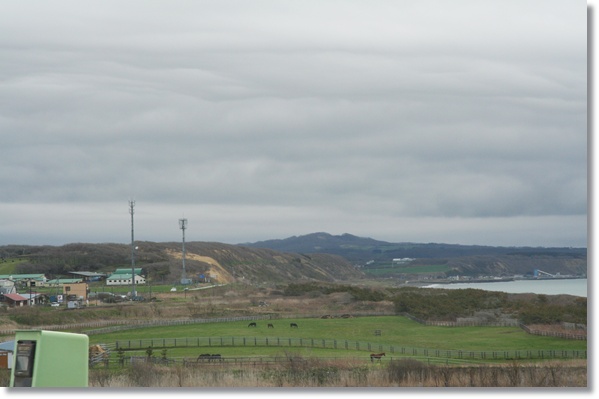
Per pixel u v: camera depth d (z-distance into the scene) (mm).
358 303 153375
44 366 37281
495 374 55438
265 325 120312
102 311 129375
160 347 90125
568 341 100438
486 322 122625
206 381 53531
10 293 165000
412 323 125688
